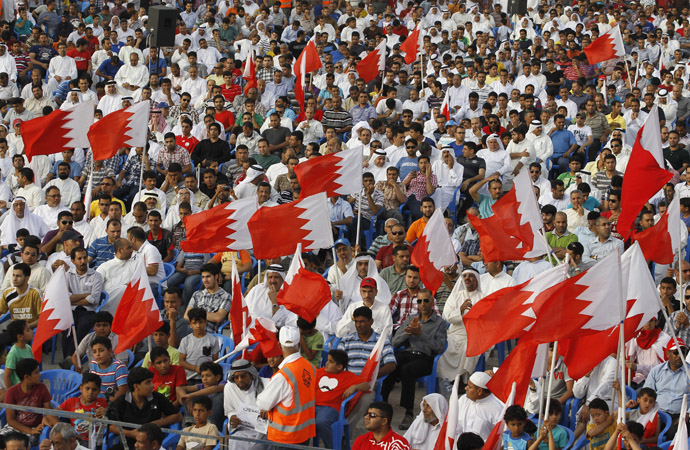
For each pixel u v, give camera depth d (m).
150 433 33.62
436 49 111.88
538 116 87.69
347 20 123.00
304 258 54.84
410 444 38.62
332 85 92.19
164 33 92.75
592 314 32.88
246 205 48.59
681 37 126.31
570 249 54.28
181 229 60.91
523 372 34.84
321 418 39.72
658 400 42.88
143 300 44.03
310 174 52.41
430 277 49.31
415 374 44.91
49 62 100.69
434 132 82.19
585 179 71.19
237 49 110.50
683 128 85.31
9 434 33.59
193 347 44.38
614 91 97.88
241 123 83.19
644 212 61.44
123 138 61.88
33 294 50.41
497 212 46.81
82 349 45.75
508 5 129.75
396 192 67.25
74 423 38.81
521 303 33.66
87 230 60.56
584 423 40.38
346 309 51.31
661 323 48.56
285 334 37.03
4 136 76.12
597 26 124.62
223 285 54.88
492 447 33.12
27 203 67.00
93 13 116.38
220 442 34.31
